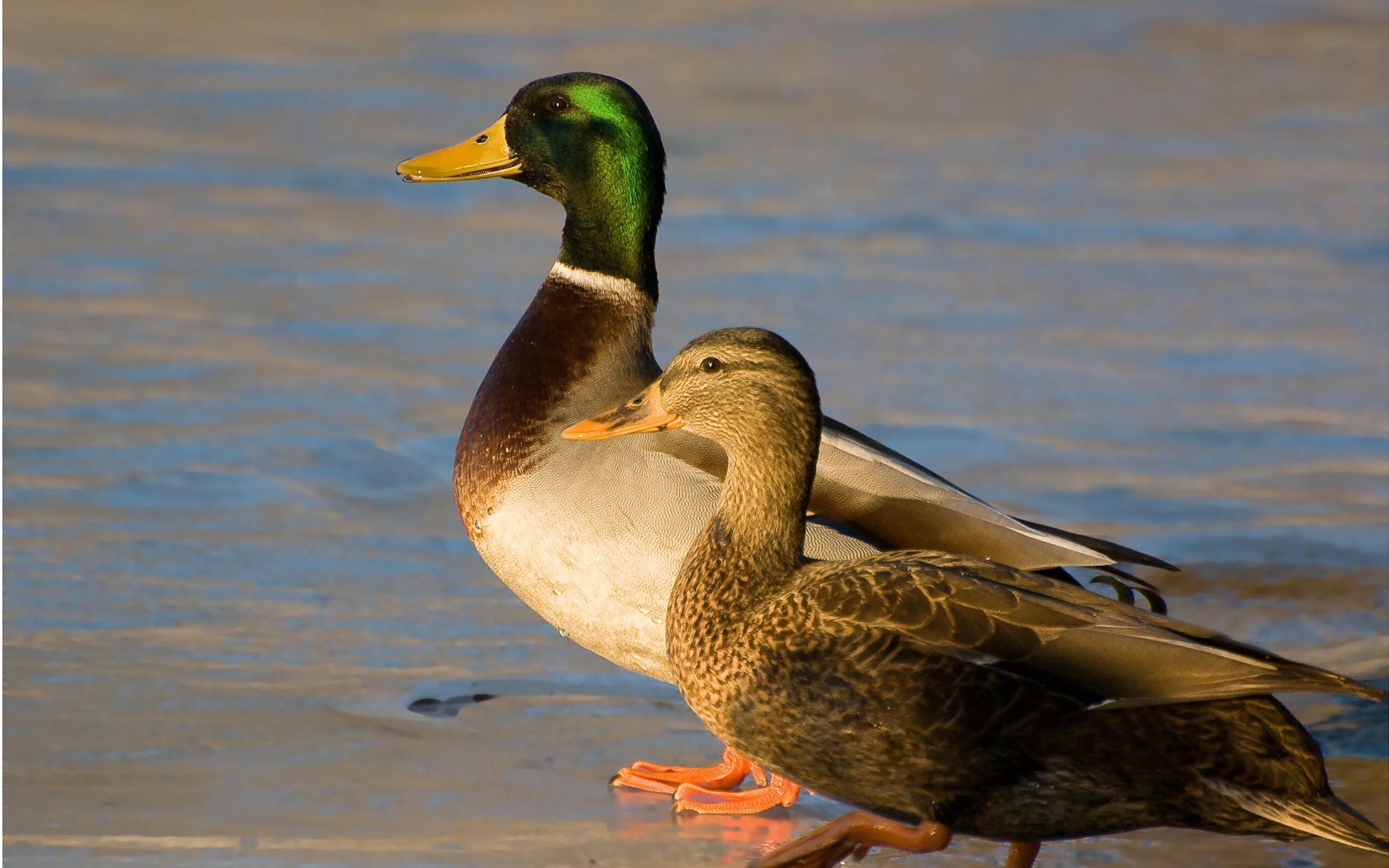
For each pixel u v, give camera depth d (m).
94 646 9.77
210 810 8.02
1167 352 16.28
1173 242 20.20
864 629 6.94
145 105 24.27
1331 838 6.65
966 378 15.31
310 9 30.80
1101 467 13.33
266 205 20.20
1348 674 9.77
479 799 8.29
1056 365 15.77
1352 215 21.53
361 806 8.14
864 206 21.08
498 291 17.42
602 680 9.77
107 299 16.53
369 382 14.63
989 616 6.85
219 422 13.54
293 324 16.12
